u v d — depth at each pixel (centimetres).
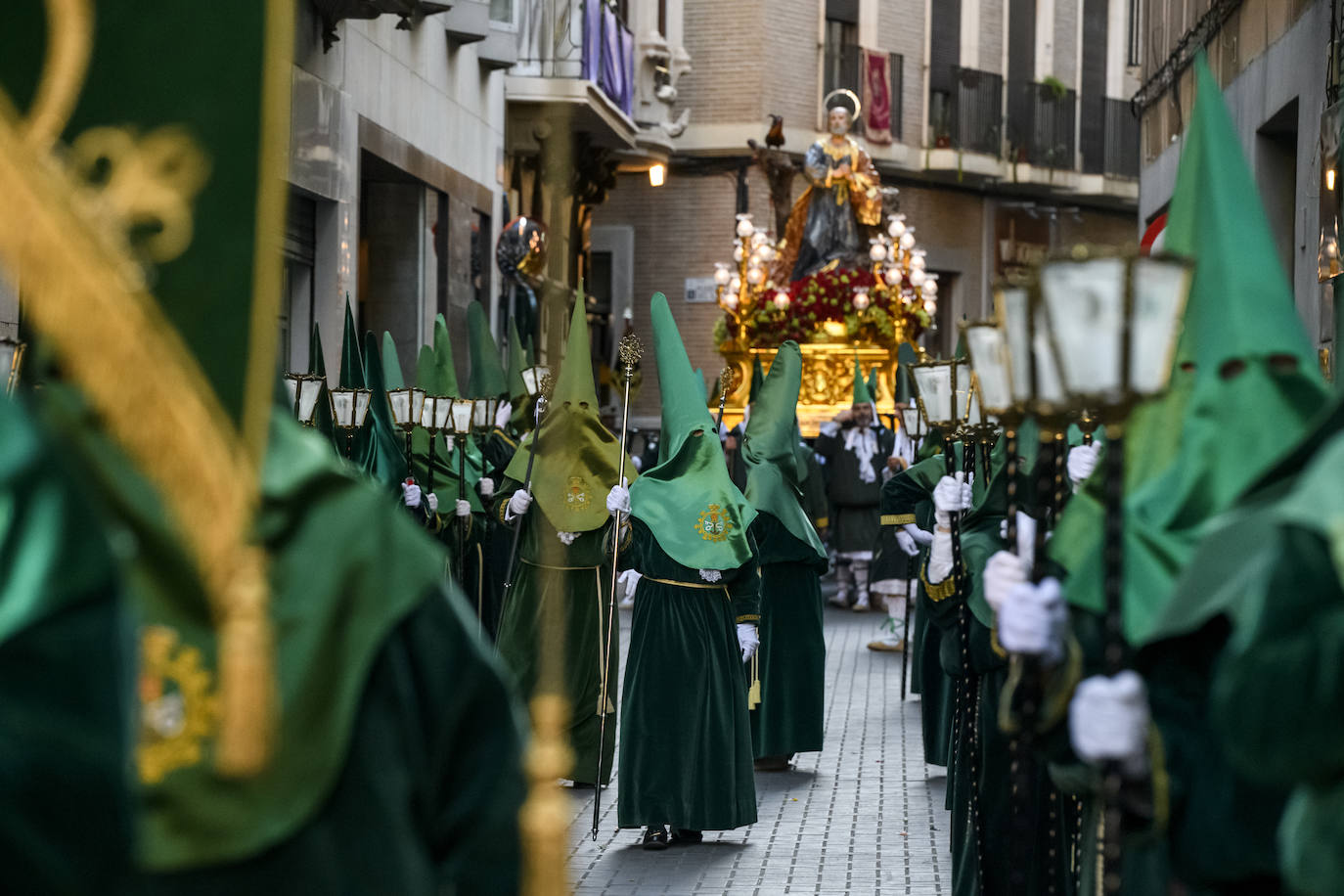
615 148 3478
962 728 845
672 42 3869
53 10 299
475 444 1723
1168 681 423
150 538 306
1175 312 387
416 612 341
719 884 981
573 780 1213
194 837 307
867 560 2498
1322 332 1652
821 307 2862
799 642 1349
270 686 309
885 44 4419
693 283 4228
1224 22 2253
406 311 2469
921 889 968
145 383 296
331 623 324
